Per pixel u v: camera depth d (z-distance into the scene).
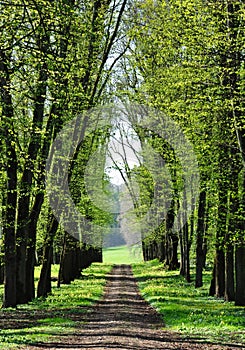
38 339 16.56
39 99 24.61
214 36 22.14
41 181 25.69
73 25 23.22
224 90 22.83
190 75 23.48
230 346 15.59
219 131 24.78
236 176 25.09
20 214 26.73
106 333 18.38
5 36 19.56
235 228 25.17
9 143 22.36
